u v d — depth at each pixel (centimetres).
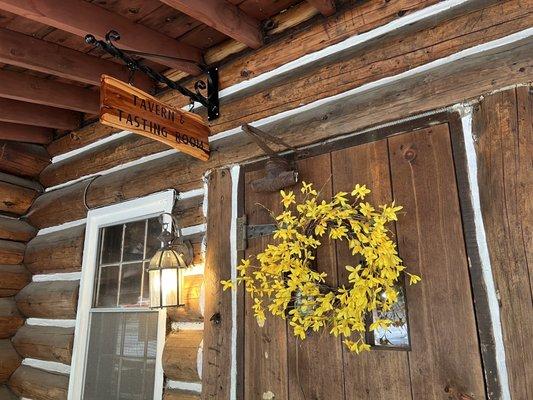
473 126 168
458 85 173
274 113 234
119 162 316
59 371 312
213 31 251
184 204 263
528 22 166
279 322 201
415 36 192
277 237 201
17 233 359
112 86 190
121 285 293
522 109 158
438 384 157
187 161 266
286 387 193
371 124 193
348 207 182
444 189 170
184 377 237
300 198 207
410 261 172
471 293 157
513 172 155
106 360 283
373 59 202
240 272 220
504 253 153
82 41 255
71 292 309
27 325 345
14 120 312
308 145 213
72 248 319
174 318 254
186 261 246
